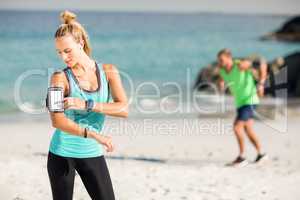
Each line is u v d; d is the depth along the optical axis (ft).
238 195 37.86
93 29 232.94
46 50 186.50
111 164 49.21
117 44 205.67
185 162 51.65
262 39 232.94
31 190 38.60
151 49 202.39
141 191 38.63
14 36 210.79
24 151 57.82
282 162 51.65
